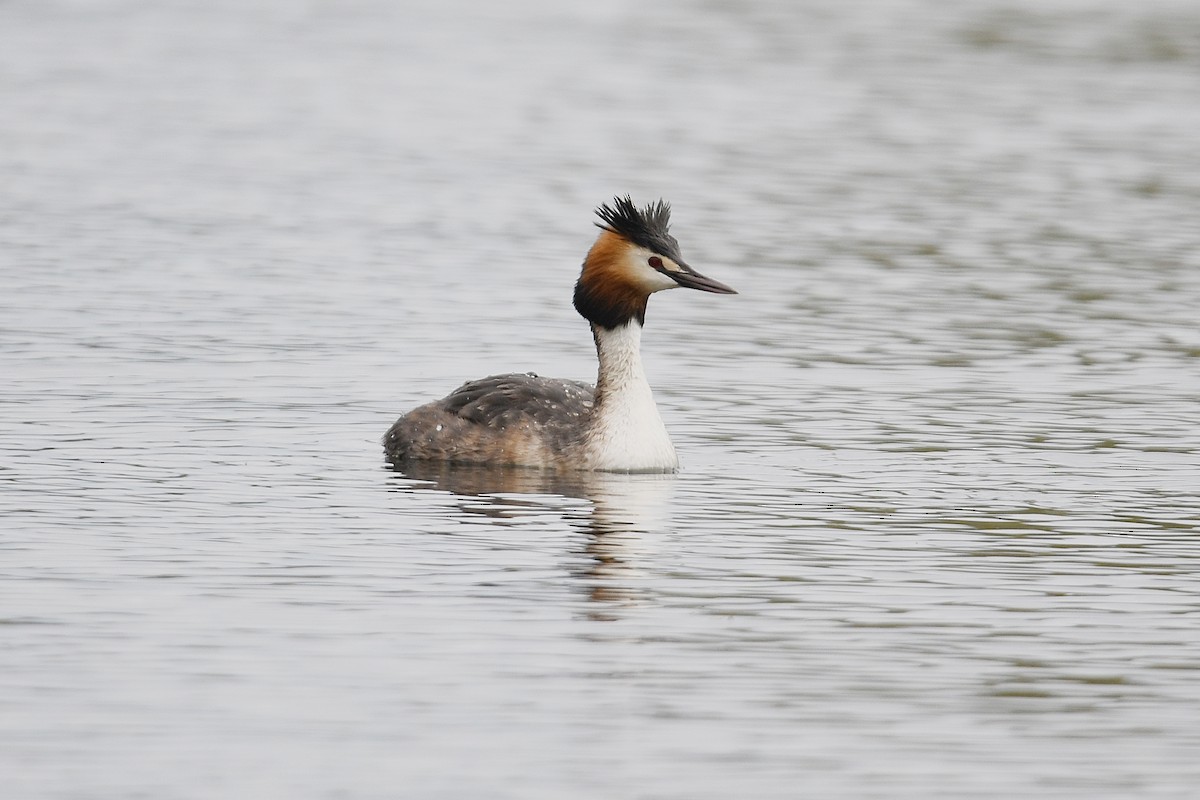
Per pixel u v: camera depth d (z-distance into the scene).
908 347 22.30
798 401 19.66
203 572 13.48
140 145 37.22
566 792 9.92
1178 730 10.84
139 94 43.69
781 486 16.31
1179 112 42.75
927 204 32.47
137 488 15.84
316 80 46.62
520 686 11.34
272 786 9.93
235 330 22.50
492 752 10.39
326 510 15.32
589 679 11.47
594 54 51.94
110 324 22.64
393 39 54.41
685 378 20.72
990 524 15.04
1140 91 45.62
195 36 53.84
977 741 10.66
